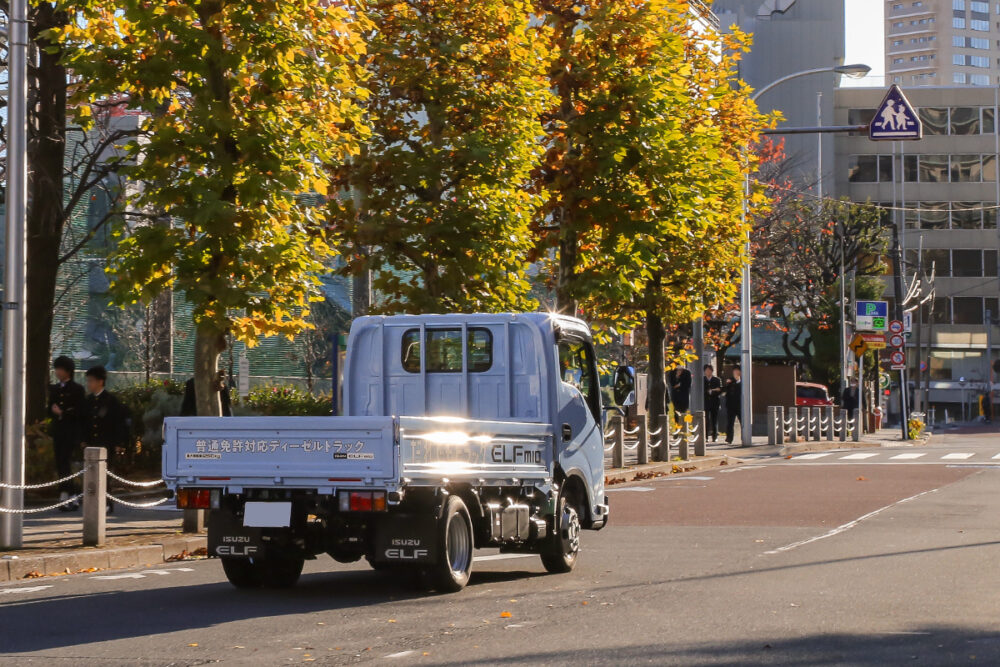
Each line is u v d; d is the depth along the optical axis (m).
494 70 35.78
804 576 20.11
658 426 54.16
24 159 24.11
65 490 31.98
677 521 30.88
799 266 114.00
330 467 17.61
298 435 17.81
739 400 72.19
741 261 54.88
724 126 51.75
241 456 18.14
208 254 25.30
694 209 40.09
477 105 35.50
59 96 38.38
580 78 38.97
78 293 70.06
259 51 24.91
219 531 18.47
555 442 21.77
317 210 27.47
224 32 25.47
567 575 20.95
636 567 21.92
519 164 35.31
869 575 20.16
